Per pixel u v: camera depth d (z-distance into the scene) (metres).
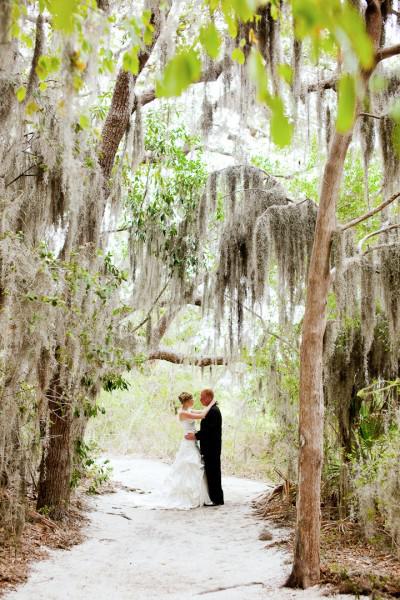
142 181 9.56
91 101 4.78
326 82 7.44
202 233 8.48
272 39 5.52
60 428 6.72
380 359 7.28
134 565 5.36
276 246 7.62
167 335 13.24
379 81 1.87
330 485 7.18
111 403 15.34
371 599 4.16
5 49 3.95
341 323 7.13
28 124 5.81
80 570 5.06
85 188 6.20
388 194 6.48
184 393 9.18
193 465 8.66
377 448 5.80
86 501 8.27
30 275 4.85
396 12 5.80
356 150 8.61
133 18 3.65
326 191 5.16
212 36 2.26
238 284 8.27
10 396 4.87
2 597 4.19
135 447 14.98
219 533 6.78
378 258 7.06
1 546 5.18
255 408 10.48
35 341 4.82
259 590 4.59
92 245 6.32
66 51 3.61
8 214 5.07
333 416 7.46
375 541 5.40
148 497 9.17
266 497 8.73
